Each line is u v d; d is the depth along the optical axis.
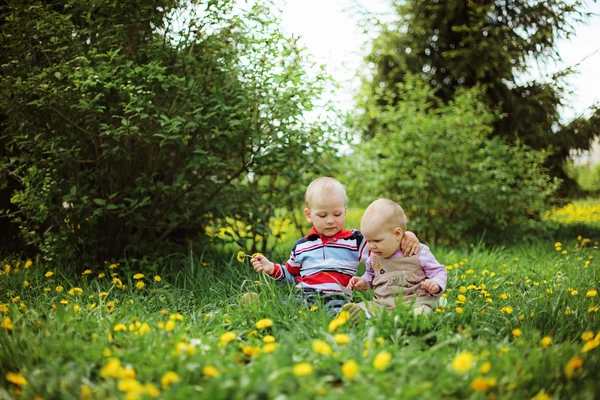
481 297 3.36
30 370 2.08
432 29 9.84
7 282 3.74
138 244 4.63
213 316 2.97
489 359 2.13
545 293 3.44
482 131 7.80
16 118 4.43
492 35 9.31
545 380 2.00
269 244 6.37
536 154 7.50
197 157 4.31
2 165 4.54
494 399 1.82
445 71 9.82
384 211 3.02
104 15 4.56
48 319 2.71
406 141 7.08
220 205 4.72
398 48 9.76
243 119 4.42
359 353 2.16
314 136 4.92
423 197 6.81
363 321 2.69
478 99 8.41
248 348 2.23
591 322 2.79
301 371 1.76
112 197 4.23
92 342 2.37
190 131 4.40
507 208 7.04
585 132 9.08
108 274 4.33
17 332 2.53
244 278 4.02
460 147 6.79
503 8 9.48
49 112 4.36
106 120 4.39
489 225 7.18
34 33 4.26
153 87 4.34
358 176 7.14
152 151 4.52
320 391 1.72
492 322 2.90
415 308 2.92
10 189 5.29
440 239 7.02
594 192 9.63
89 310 3.03
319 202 3.34
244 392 1.74
